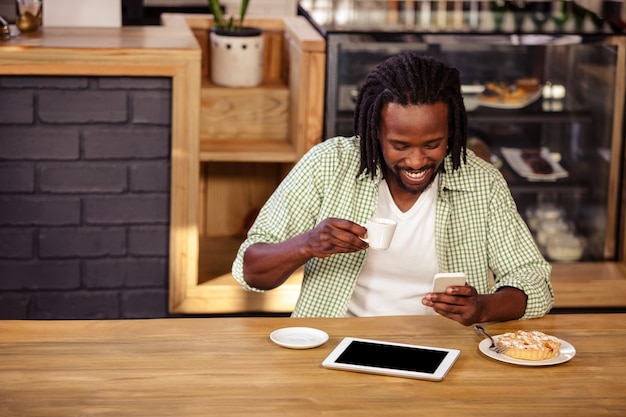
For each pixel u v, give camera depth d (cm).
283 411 190
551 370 213
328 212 257
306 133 395
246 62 420
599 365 217
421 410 192
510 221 261
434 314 261
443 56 404
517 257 259
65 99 359
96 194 370
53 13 396
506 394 200
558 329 238
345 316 259
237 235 458
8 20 450
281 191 260
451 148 250
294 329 229
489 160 423
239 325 233
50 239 371
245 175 454
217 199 454
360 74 391
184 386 200
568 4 435
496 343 224
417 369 208
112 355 213
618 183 414
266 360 213
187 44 365
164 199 373
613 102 407
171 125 366
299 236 238
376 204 257
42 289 375
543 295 246
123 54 354
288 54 425
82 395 195
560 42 393
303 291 261
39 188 366
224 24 432
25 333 224
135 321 233
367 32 385
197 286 383
